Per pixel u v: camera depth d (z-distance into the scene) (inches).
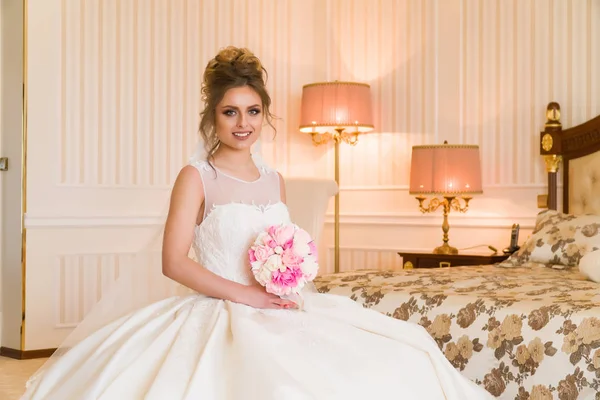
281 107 254.2
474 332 127.6
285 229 90.6
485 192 224.1
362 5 250.1
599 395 110.8
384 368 85.1
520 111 218.1
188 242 91.7
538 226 191.9
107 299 99.6
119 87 229.5
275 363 77.3
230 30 246.4
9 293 218.8
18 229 215.8
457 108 230.5
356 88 229.9
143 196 232.1
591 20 205.5
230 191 95.2
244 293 89.8
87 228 222.8
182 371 79.3
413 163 216.7
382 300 141.6
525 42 217.5
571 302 122.7
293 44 255.4
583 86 207.0
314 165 256.4
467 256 205.2
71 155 222.2
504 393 122.1
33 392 86.7
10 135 219.0
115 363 82.6
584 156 201.9
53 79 219.5
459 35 230.4
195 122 240.4
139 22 232.4
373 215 246.8
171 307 90.9
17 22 217.5
